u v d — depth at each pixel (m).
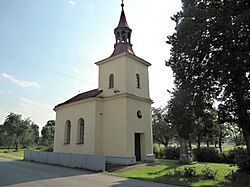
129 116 19.81
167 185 10.55
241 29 9.98
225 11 10.94
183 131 13.77
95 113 20.77
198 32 11.84
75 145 22.23
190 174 12.89
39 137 89.94
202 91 12.11
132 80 21.55
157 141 43.88
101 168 15.60
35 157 23.86
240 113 11.06
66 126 24.58
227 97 11.25
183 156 19.47
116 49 23.31
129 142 19.19
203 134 14.83
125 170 15.76
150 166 17.36
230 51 10.63
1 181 11.48
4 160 25.45
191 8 13.07
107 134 20.59
